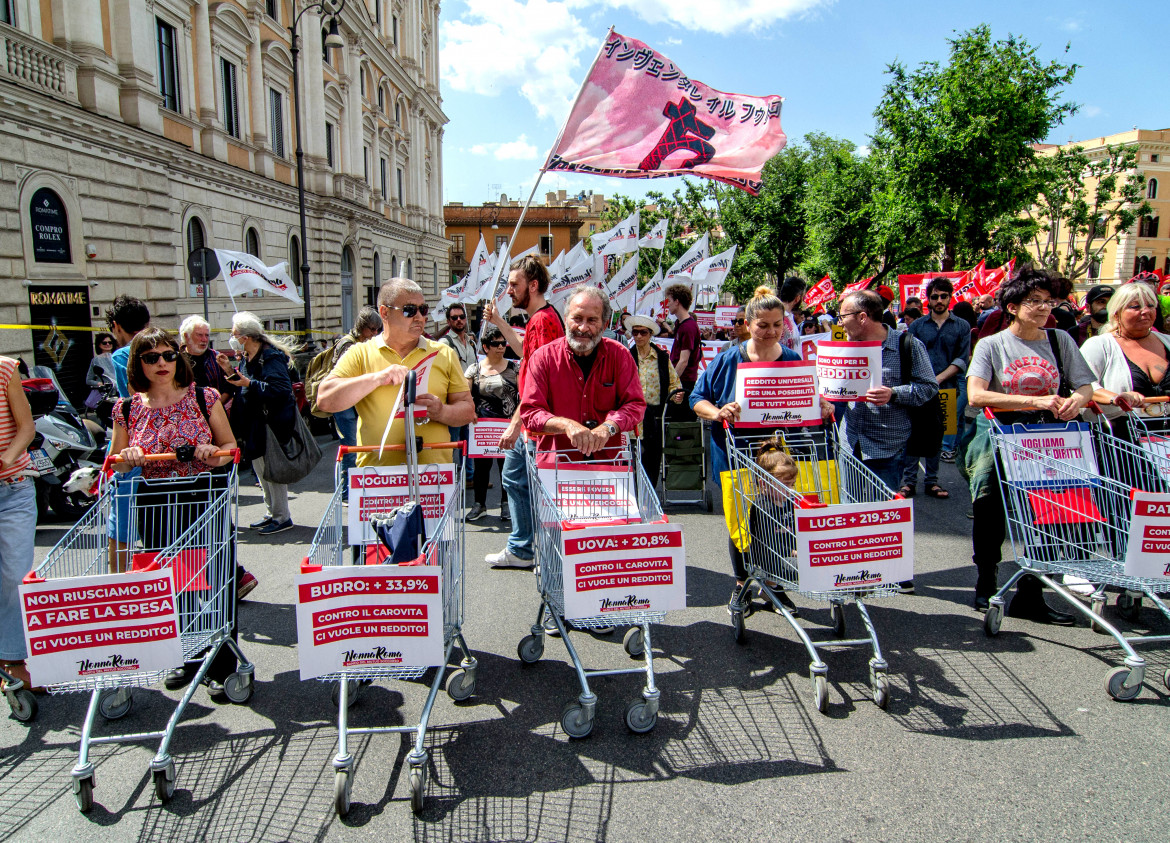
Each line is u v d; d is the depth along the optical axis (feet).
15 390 11.83
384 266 118.42
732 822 8.91
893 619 14.93
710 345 38.14
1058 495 13.07
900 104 85.81
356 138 103.50
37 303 43.37
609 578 10.50
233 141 68.08
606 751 10.47
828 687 12.15
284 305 79.36
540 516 11.91
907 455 17.49
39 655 9.54
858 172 102.17
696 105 17.49
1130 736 10.59
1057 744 10.41
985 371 14.33
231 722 11.49
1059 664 12.85
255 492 26.94
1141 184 140.97
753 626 14.80
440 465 11.90
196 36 62.44
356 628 9.32
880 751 10.33
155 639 9.82
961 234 85.97
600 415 12.68
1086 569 12.59
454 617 11.42
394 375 11.48
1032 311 13.83
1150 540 12.01
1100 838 8.48
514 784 9.73
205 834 8.86
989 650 13.43
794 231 122.62
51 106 43.52
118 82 50.83
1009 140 81.76
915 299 27.84
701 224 129.70
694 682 12.48
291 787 9.76
